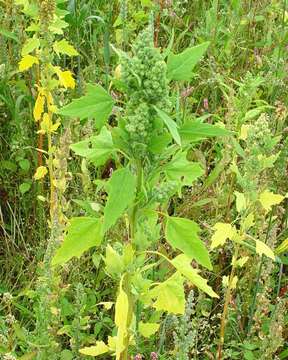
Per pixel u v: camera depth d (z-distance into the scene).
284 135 3.99
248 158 2.53
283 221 3.54
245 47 4.77
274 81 4.11
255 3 4.76
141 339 2.89
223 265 3.33
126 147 1.69
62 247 1.76
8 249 3.36
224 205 3.40
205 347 2.85
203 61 4.41
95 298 3.02
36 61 3.07
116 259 1.83
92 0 4.63
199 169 1.75
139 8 4.82
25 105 4.12
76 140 3.51
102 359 2.93
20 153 3.73
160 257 3.03
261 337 2.88
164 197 1.75
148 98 1.61
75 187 3.48
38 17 3.08
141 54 1.60
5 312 3.08
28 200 3.67
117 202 1.63
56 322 2.66
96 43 4.33
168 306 1.82
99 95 1.67
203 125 1.67
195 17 4.87
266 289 2.92
